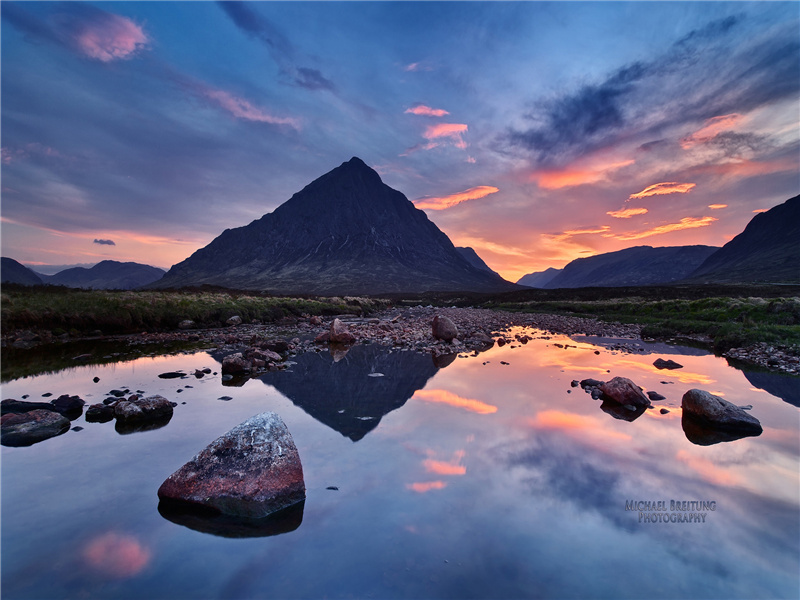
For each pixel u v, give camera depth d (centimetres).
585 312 4797
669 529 452
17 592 354
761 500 520
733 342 1880
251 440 568
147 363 1512
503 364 1509
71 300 2519
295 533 447
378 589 359
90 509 498
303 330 2762
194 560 404
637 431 773
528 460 638
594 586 361
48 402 898
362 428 785
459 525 458
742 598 351
